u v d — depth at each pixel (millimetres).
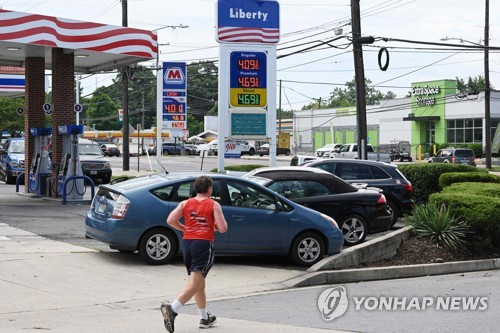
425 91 127312
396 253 23438
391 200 30344
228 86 41688
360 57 44344
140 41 40094
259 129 42219
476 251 24734
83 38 38219
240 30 41688
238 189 20953
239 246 20750
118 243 20047
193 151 142750
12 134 97125
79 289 17391
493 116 118000
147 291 17500
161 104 63031
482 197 25203
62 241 24219
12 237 24547
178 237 20422
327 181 25328
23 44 37219
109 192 20688
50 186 40375
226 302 16891
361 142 43875
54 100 39844
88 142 58062
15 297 16344
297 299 17344
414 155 129000
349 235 25109
